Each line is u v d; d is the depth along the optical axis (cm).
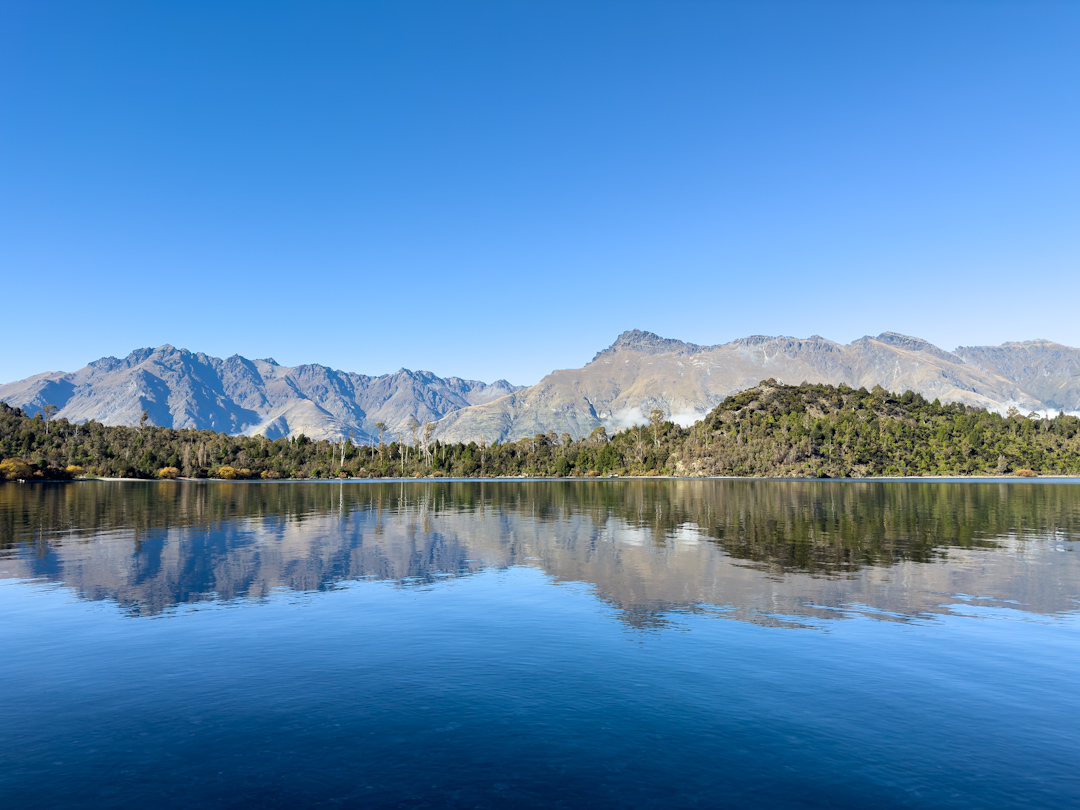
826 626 2030
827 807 1022
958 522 5428
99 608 2281
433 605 2327
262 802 1039
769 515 6225
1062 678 1577
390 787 1084
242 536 4438
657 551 3688
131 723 1334
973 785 1088
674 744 1238
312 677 1592
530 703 1430
